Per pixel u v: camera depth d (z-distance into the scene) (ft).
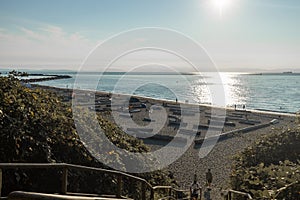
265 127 118.52
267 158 35.22
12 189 17.12
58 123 23.54
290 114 162.50
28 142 19.24
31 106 22.65
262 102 256.73
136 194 27.76
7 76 23.62
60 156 21.89
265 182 26.61
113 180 25.23
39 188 18.69
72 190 20.75
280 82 636.48
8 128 18.07
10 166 11.02
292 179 22.41
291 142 35.55
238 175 32.12
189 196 43.37
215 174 59.16
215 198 44.91
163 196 32.14
